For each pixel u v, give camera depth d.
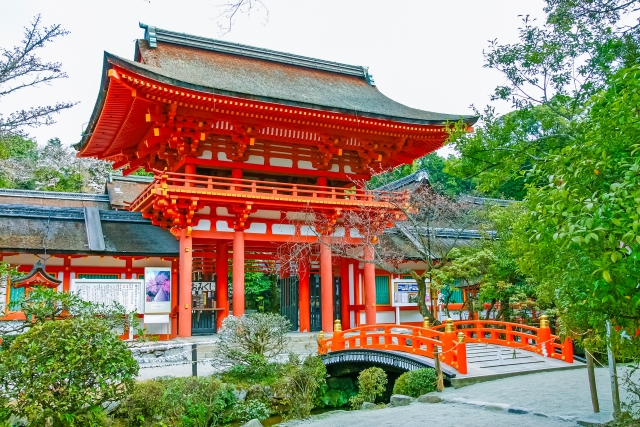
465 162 12.34
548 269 8.49
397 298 31.59
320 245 29.06
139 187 39.00
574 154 7.27
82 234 26.12
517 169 12.13
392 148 31.08
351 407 17.62
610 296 6.48
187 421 14.12
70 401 10.75
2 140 38.84
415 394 15.62
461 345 16.39
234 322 18.97
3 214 25.83
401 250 31.94
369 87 37.03
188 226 25.83
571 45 11.91
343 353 19.77
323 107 26.28
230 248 34.09
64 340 10.82
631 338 8.06
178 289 26.92
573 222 6.35
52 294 12.68
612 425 9.50
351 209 28.77
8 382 10.68
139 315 24.25
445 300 31.11
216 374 17.83
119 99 24.59
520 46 12.30
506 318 26.03
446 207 29.75
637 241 5.32
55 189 58.59
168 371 18.55
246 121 26.31
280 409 17.22
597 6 11.46
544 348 19.33
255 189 26.67
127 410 13.83
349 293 31.78
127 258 26.20
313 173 29.98
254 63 33.44
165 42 31.17
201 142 27.20
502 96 12.40
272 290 47.56
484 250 24.25
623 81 7.18
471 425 11.08
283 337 19.81
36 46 23.52
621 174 6.70
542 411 11.66
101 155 32.44
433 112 33.19
